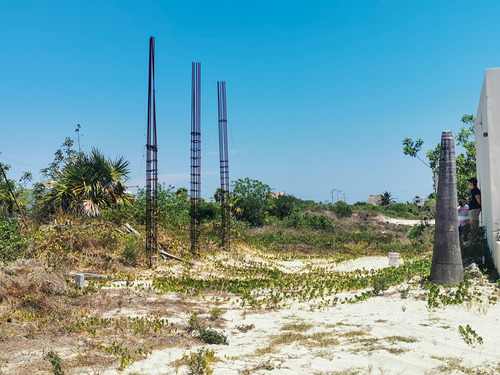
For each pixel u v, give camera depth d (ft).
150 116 48.75
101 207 64.64
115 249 48.42
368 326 24.81
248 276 46.98
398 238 84.74
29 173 70.85
